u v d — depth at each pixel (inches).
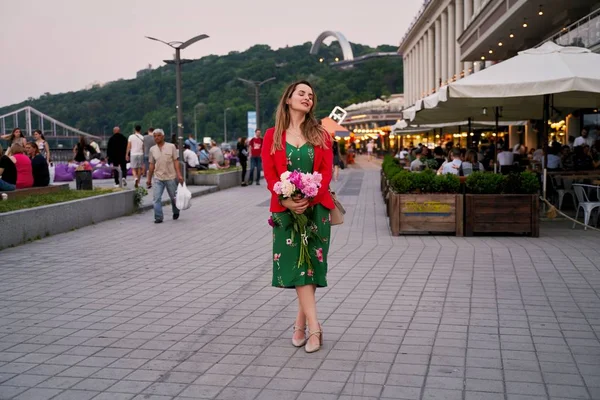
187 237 434.9
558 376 169.3
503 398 155.6
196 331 215.3
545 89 418.6
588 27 705.6
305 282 190.9
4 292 274.2
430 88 2427.4
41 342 205.0
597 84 412.5
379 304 245.4
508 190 412.2
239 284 287.0
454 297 254.4
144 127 5762.8
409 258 341.1
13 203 441.4
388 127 2632.9
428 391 160.4
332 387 163.9
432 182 421.7
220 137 5315.0
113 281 295.1
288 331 214.4
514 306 239.9
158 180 514.6
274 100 5255.9
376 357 186.1
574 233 425.4
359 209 600.4
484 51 1375.5
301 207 185.9
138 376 174.2
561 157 644.7
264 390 162.9
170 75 6363.2
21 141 681.6
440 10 2144.4
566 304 241.8
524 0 882.8
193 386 166.4
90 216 499.2
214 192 828.6
